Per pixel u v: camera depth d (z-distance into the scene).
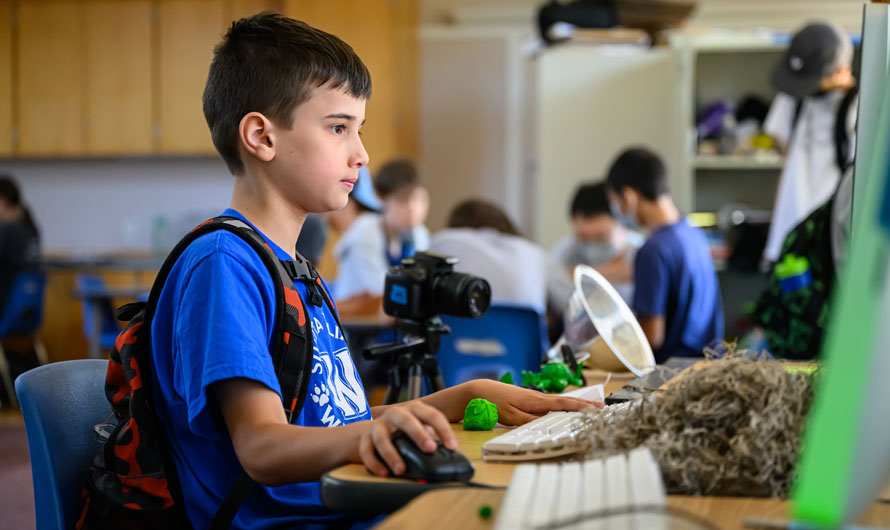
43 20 6.32
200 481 0.97
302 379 0.99
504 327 2.63
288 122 1.04
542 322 2.76
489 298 1.51
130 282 5.76
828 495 0.45
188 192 6.61
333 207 1.07
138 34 6.26
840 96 3.07
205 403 0.88
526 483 0.66
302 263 1.08
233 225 1.01
